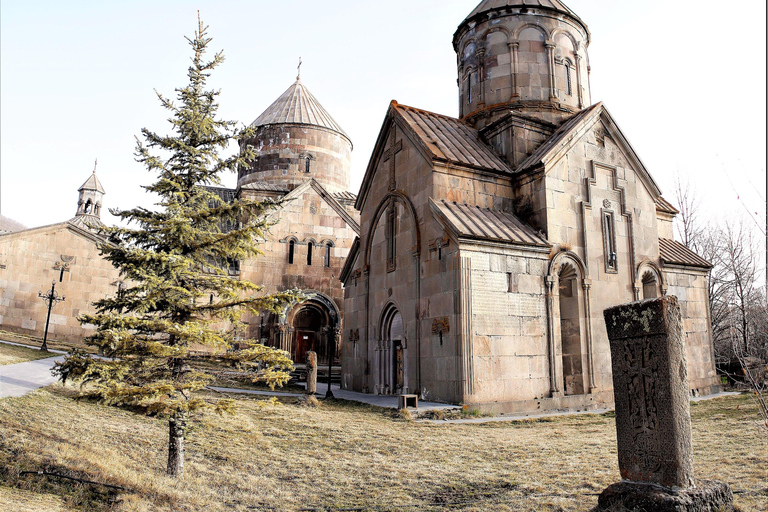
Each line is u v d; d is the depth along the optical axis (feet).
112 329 26.07
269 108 126.72
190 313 29.73
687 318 75.31
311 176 118.21
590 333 62.95
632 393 22.77
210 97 31.99
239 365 30.04
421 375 59.82
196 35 31.83
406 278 64.75
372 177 77.10
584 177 67.00
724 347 101.35
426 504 26.03
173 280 28.89
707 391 73.05
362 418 49.26
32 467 25.90
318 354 101.14
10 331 90.58
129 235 28.73
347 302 79.97
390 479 30.58
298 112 121.39
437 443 39.42
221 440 37.91
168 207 28.96
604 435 41.16
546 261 61.00
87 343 26.78
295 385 78.02
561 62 79.30
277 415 48.34
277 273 99.60
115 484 25.93
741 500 21.98
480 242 56.49
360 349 74.13
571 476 28.89
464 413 51.70
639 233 70.90
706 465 28.78
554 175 64.54
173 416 28.50
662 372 21.58
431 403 55.26
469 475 30.73
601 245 66.49
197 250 30.25
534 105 76.28
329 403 59.36
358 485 29.66
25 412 34.73
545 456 34.40
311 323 103.50
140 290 27.45
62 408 38.63
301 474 31.73
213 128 31.45
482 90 79.97
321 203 104.83
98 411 40.68
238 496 27.48
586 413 55.21
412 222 64.49
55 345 85.20
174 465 29.19
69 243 97.30
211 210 30.32
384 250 70.85
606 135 70.74
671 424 21.07
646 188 73.10
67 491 24.34
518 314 57.57
